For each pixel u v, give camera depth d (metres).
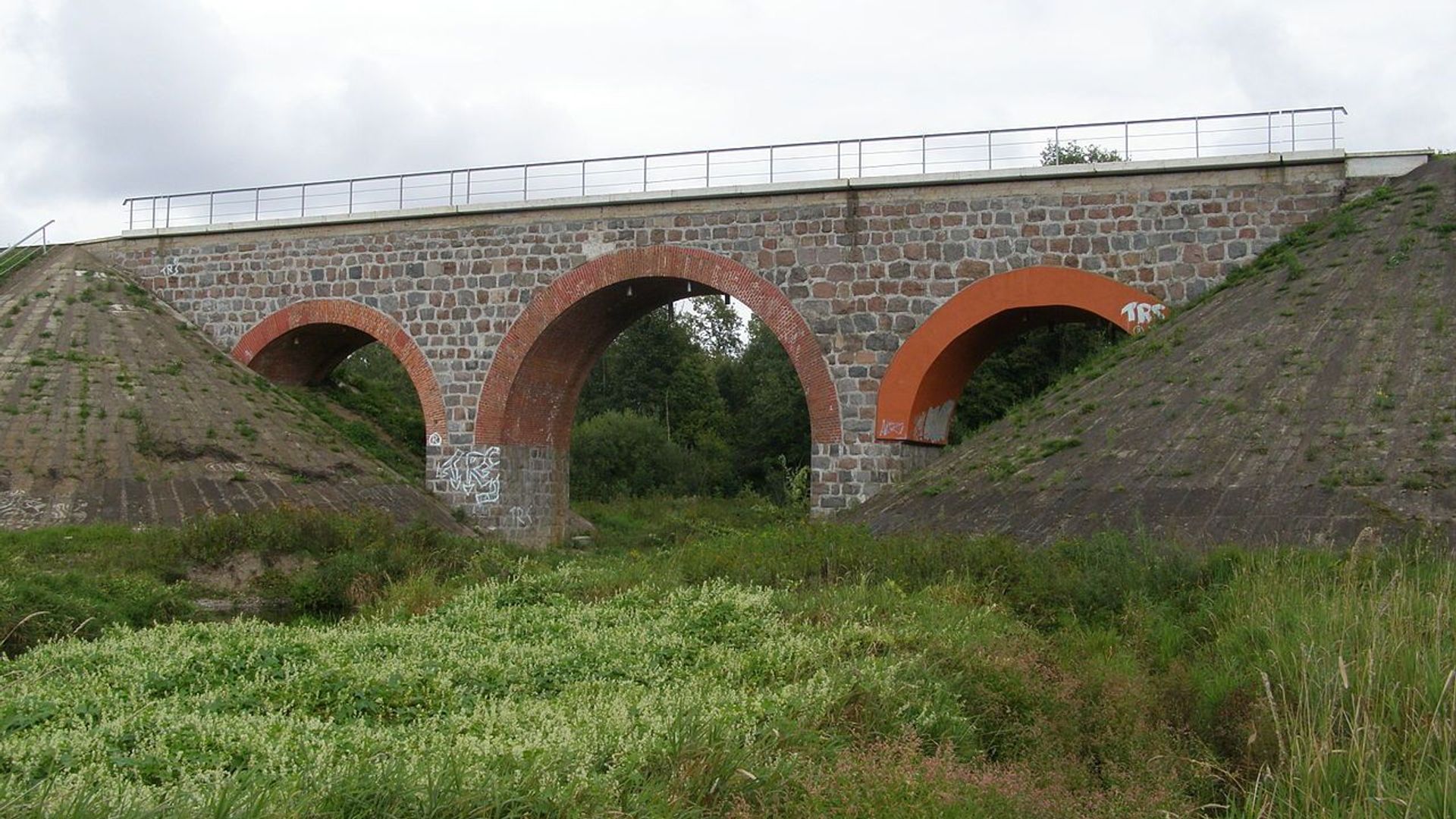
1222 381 18.11
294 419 28.28
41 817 6.05
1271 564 12.23
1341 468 15.00
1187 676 10.17
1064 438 18.81
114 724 8.20
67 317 28.61
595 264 26.09
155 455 24.62
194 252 30.38
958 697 9.65
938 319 23.22
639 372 59.28
